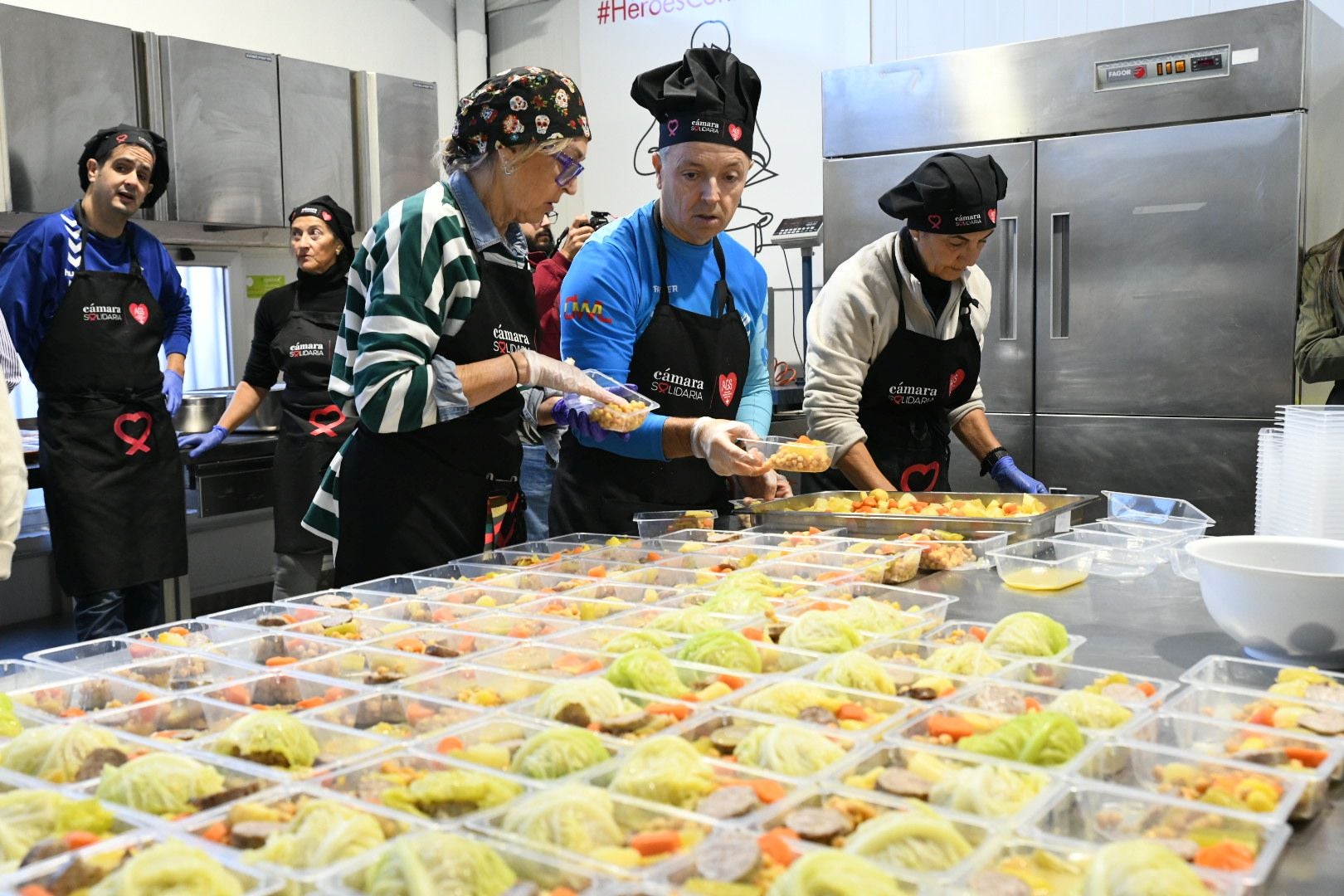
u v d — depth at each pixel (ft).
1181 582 6.41
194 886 2.79
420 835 2.95
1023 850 2.94
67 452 12.50
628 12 21.16
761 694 4.21
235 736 3.86
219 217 16.51
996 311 13.91
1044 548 6.69
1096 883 2.70
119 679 4.64
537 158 7.04
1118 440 13.34
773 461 7.52
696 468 8.87
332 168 18.06
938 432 10.53
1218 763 3.48
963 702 4.12
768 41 19.52
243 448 15.16
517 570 6.63
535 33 22.48
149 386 13.12
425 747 3.80
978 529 7.29
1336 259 11.73
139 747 3.90
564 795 3.19
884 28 18.16
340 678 4.81
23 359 12.53
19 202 14.37
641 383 8.61
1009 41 16.89
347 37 20.77
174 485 13.48
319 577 15.20
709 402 8.86
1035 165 13.46
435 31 22.52
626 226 8.48
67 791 3.49
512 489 7.88
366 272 7.13
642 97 8.41
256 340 15.11
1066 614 5.70
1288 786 3.28
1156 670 4.70
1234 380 12.59
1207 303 12.63
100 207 12.62
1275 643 4.55
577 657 4.91
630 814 3.22
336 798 3.35
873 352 9.95
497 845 2.98
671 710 4.13
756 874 2.83
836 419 9.71
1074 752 3.63
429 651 4.98
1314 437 6.46
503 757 3.75
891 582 6.48
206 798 3.40
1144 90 12.69
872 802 3.28
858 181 14.66
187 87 15.96
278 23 19.62
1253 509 12.67
